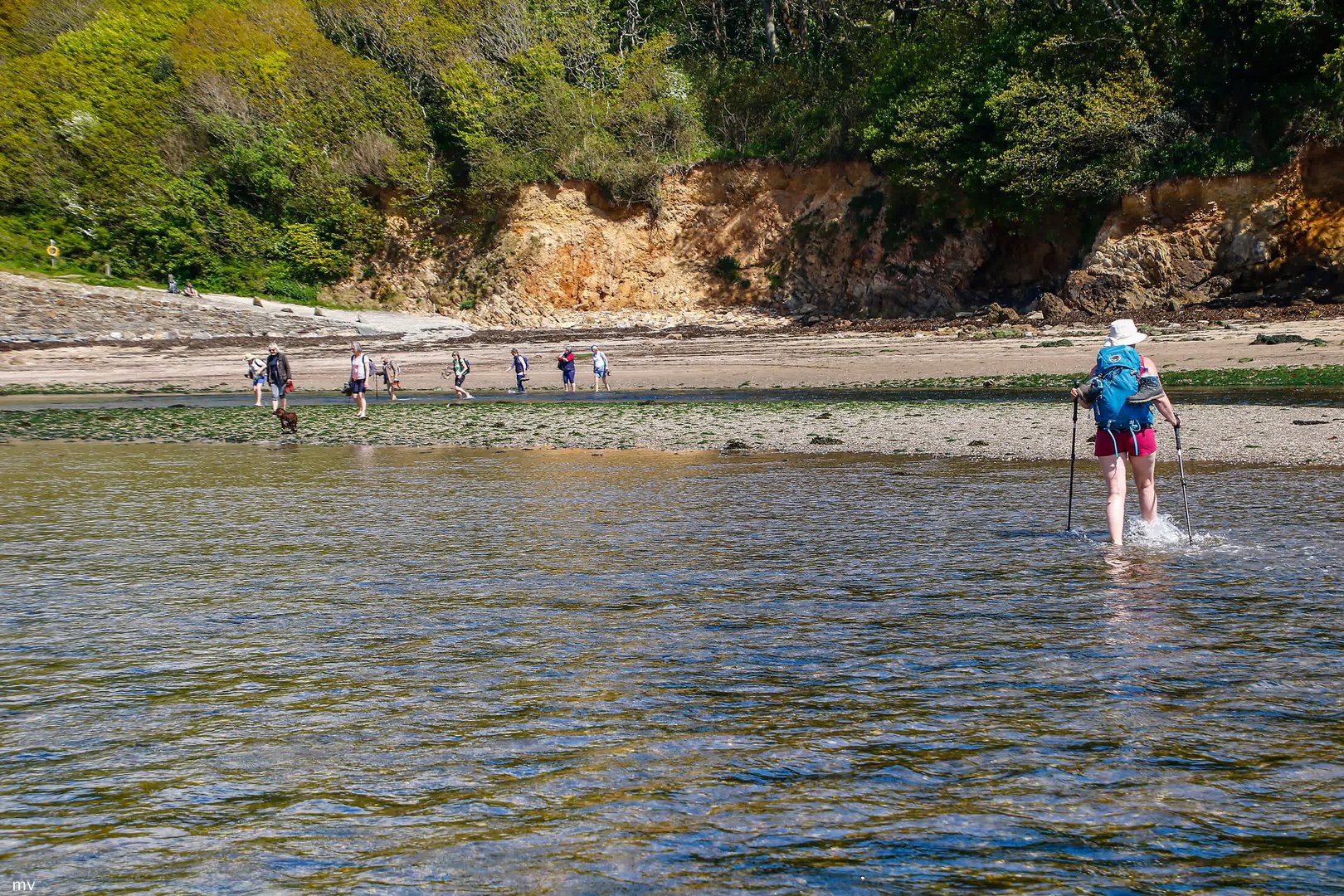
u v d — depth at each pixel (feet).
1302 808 12.24
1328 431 53.93
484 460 58.75
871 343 146.00
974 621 21.18
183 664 19.33
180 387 133.90
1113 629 20.30
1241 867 10.88
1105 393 29.60
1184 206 155.43
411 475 51.83
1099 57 167.43
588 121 222.28
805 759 14.06
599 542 31.89
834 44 222.89
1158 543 29.32
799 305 208.03
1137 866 10.94
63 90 241.55
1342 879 10.61
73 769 14.29
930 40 190.49
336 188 230.27
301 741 15.19
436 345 175.42
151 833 12.26
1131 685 16.80
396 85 233.35
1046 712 15.67
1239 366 96.63
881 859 11.18
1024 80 164.76
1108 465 29.78
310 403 110.73
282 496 44.80
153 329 189.57
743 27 245.65
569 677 18.06
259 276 229.25
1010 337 141.28
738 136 221.87
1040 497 39.22
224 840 12.06
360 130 231.09
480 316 221.05
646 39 242.58
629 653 19.49
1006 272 187.62
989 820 12.11
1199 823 11.91
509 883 10.85
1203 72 160.76
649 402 96.43
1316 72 152.66
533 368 140.97
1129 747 14.19
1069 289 160.45
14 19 277.64
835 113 208.74
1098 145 162.61
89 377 146.61
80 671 18.92
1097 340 127.85
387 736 15.31
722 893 10.52
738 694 16.90
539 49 224.12
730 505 39.04
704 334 176.86
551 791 13.20
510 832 12.07
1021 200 172.04
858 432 64.44
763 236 213.46
